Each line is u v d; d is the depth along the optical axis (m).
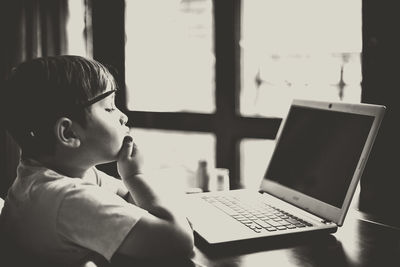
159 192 1.06
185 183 1.67
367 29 1.52
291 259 1.00
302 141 1.38
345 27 1.88
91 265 0.88
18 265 0.98
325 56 1.96
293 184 1.35
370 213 1.42
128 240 0.92
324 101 1.35
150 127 2.32
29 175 1.00
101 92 1.03
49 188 0.95
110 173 2.32
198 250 1.04
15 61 2.42
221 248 1.04
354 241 1.13
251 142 2.15
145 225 0.94
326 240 1.13
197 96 2.34
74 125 1.00
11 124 1.03
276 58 2.07
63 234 0.93
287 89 2.06
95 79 1.02
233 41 2.06
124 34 2.38
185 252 0.99
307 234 1.13
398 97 1.47
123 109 2.38
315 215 1.22
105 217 0.92
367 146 1.14
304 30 2.00
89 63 1.04
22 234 0.97
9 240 0.99
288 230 1.12
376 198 1.52
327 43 1.94
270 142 2.12
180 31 2.36
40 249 0.95
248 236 1.08
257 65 2.10
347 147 1.21
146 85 2.44
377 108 1.16
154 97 2.44
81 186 0.96
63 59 1.03
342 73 1.92
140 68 2.44
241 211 1.27
